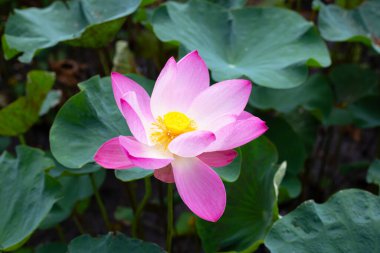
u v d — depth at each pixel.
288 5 1.90
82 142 1.12
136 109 1.02
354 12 1.52
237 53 1.36
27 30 1.30
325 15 1.47
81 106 1.14
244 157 1.21
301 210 1.06
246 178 1.20
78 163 1.09
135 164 0.96
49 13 1.37
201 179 1.00
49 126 1.95
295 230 1.05
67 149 1.11
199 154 1.02
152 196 1.66
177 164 1.01
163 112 1.08
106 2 1.32
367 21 1.51
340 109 1.61
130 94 1.00
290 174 1.39
